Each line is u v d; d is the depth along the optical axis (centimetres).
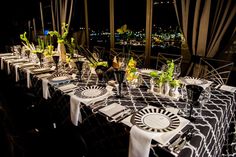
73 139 120
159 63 355
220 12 245
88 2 476
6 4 608
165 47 363
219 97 143
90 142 136
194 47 278
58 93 161
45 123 170
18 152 95
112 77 173
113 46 440
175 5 284
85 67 217
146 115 112
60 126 170
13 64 261
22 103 200
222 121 124
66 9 507
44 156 124
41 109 195
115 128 110
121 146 111
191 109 113
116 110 122
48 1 595
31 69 228
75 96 142
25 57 312
